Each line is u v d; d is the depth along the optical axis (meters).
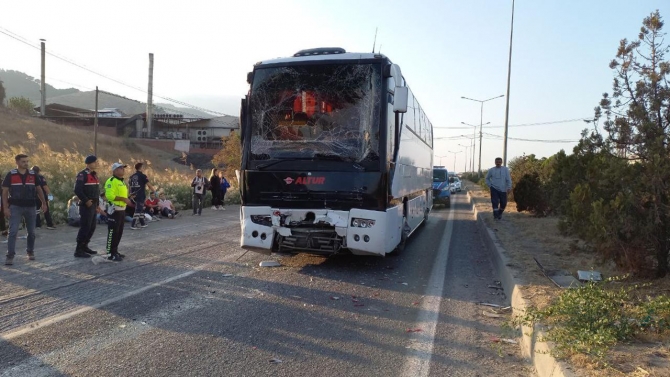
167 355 4.62
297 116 8.27
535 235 11.72
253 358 4.62
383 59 8.09
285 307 6.34
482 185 40.03
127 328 5.32
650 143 6.81
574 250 8.97
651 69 7.25
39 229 12.46
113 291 6.81
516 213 17.91
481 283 8.09
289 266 8.92
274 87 8.38
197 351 4.74
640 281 6.83
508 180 15.35
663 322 4.70
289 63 8.34
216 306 6.27
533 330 4.88
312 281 7.84
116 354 4.60
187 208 21.22
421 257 10.45
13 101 71.00
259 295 6.87
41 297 6.39
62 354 4.56
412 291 7.44
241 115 8.59
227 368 4.37
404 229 10.28
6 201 8.34
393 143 8.54
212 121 76.38
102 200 13.81
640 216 6.83
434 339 5.31
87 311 5.88
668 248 6.77
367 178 7.98
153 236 12.32
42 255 9.19
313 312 6.17
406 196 10.45
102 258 8.93
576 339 4.35
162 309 6.05
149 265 8.63
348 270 8.78
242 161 8.51
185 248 10.57
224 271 8.32
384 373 4.39
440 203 24.52
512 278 7.23
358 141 8.03
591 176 8.09
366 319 5.96
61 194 15.89
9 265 8.23
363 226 7.98
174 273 8.05
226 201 24.83
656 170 6.51
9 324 5.32
